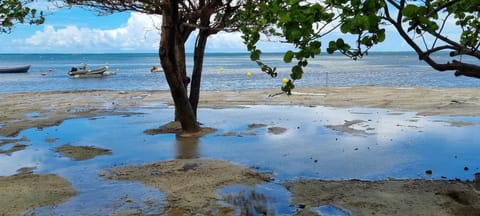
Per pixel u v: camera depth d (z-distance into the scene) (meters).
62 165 9.46
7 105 21.17
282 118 15.83
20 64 106.69
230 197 7.17
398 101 20.28
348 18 2.99
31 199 7.13
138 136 12.79
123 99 23.83
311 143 11.38
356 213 6.41
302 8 3.19
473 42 5.59
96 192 7.52
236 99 22.66
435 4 4.41
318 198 7.09
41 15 9.36
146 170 8.86
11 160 9.95
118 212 6.56
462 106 17.88
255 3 10.45
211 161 9.48
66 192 7.51
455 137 11.85
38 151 10.84
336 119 15.34
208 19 12.89
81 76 48.97
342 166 9.09
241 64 100.38
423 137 11.91
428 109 17.41
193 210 6.60
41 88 34.62
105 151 10.82
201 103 21.05
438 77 41.59
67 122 15.56
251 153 10.35
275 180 8.15
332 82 37.28
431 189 7.41
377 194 7.21
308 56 3.38
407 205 6.68
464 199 6.93
